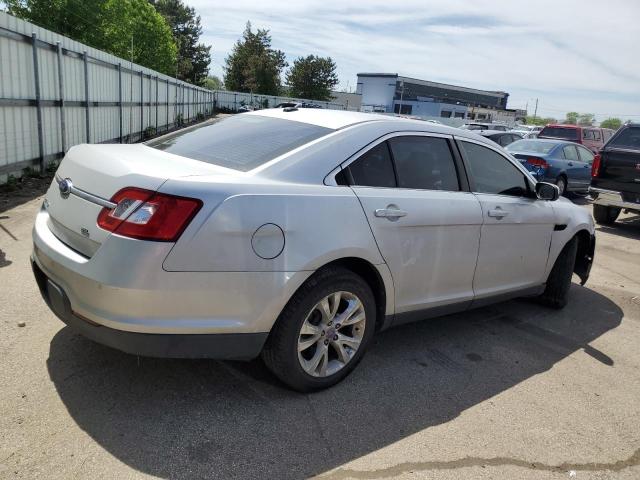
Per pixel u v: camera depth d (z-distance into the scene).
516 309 5.22
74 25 35.94
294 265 2.83
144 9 48.09
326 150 3.18
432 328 4.50
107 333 2.61
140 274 2.49
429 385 3.49
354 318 3.26
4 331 3.55
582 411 3.35
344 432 2.88
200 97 38.78
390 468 2.62
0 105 7.95
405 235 3.42
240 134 3.50
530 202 4.54
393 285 3.44
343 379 3.42
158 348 2.62
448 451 2.81
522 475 2.68
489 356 4.04
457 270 3.88
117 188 2.63
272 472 2.51
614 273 6.94
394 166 3.50
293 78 78.25
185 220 2.54
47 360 3.25
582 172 13.43
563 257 5.06
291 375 3.03
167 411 2.88
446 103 95.44
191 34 79.25
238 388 3.18
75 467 2.40
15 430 2.60
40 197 7.82
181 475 2.43
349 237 3.06
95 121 12.85
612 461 2.87
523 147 13.40
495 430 3.05
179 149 3.45
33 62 8.97
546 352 4.22
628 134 9.68
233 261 2.65
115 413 2.82
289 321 2.91
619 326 4.98
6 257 4.99
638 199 9.39
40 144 9.30
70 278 2.69
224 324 2.70
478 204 3.95
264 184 2.84
